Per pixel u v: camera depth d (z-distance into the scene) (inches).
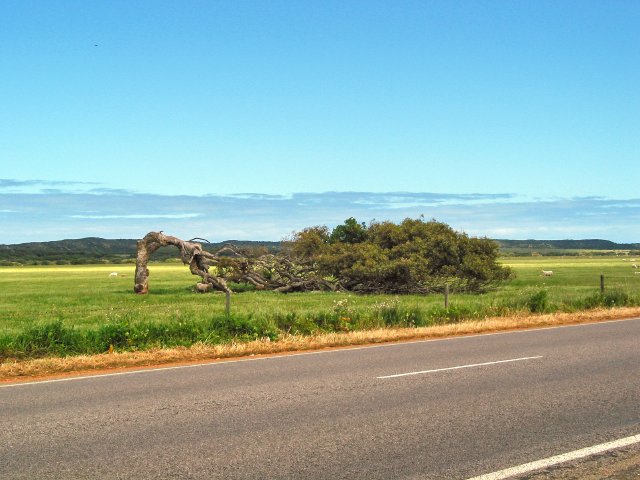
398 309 777.6
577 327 728.3
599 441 275.1
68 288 1909.4
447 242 1438.2
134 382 423.2
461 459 253.1
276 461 251.4
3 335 591.2
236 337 629.9
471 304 916.6
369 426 299.9
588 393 366.9
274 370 462.6
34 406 352.5
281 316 708.0
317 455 258.5
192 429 297.4
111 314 929.5
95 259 7057.1
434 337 666.2
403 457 255.8
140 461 252.5
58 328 577.9
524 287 1636.3
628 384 391.9
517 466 245.1
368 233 1648.6
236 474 237.6
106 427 302.8
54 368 485.4
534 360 487.5
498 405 339.6
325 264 1515.7
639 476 235.9
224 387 397.7
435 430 292.8
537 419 310.7
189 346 585.6
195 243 1600.6
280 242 1627.7
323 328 702.5
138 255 1574.8
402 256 1451.8
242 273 1605.6
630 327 719.7
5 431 297.7
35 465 248.7
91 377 446.6
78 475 237.3
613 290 1046.4
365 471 240.5
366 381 410.6
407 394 369.1
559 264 4092.0
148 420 315.0
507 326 744.3
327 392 377.1
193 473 238.8
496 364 471.5
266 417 318.0
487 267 1408.7
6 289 1849.2
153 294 1545.3
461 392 372.8
